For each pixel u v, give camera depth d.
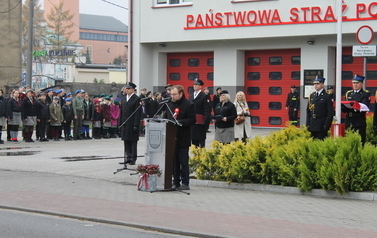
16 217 9.81
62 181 13.41
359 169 11.53
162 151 12.28
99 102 24.83
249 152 12.86
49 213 10.05
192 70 28.92
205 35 26.98
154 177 12.24
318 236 8.35
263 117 27.34
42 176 14.09
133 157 16.02
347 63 25.12
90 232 8.76
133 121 15.87
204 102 15.98
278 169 12.52
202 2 27.00
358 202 11.23
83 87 40.00
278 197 11.79
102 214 9.88
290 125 14.60
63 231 8.80
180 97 12.37
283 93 26.81
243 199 11.52
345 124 14.91
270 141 13.59
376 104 14.90
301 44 25.56
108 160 17.02
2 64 51.06
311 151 12.15
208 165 13.46
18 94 22.62
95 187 12.71
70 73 59.12
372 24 23.38
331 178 11.69
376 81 24.61
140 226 9.08
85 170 15.01
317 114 14.44
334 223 9.27
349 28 23.78
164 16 28.06
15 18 51.62
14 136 22.81
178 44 28.56
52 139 23.95
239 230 8.72
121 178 13.90
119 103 25.45
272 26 25.34
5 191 12.09
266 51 27.09
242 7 26.03
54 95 24.41
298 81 26.41
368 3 23.41
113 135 25.45
